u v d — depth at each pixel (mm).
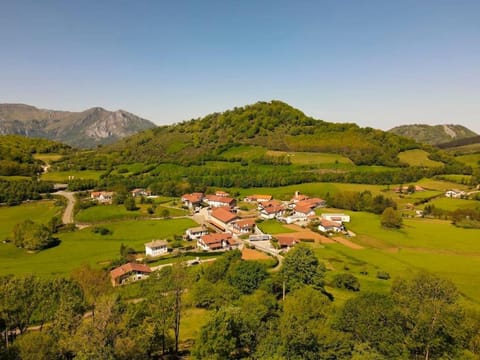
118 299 50219
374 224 145375
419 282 49844
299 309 49656
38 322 50906
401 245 121250
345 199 176625
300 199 185250
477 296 80438
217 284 70250
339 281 86312
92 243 128750
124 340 36969
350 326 44094
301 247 80875
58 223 149000
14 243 125688
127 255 110250
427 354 39562
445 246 119812
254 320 45125
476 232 135125
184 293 68812
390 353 39438
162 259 109750
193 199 187625
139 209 172250
